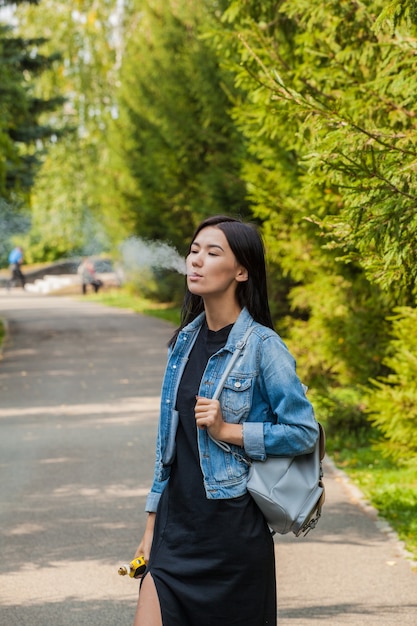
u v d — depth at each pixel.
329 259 11.16
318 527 7.67
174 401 3.48
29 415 13.77
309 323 13.11
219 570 3.33
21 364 20.55
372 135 5.52
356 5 7.59
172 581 3.35
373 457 10.58
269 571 3.40
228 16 8.93
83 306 39.22
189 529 3.38
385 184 5.23
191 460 3.43
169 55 24.78
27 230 51.78
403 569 6.49
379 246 5.54
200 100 20.39
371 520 7.90
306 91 8.07
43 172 42.69
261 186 11.80
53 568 6.55
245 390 3.39
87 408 14.38
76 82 40.06
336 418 11.73
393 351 11.16
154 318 32.38
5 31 24.27
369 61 7.89
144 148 27.91
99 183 38.75
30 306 39.88
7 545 7.13
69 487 9.09
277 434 3.30
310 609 5.67
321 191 8.84
